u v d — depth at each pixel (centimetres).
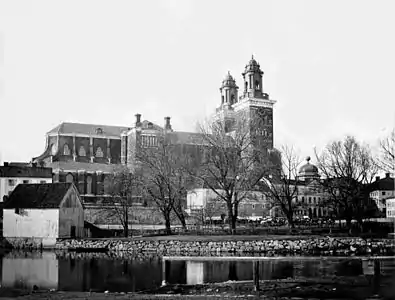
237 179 7488
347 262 5206
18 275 4706
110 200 10919
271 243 6750
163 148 8138
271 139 15750
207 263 5441
